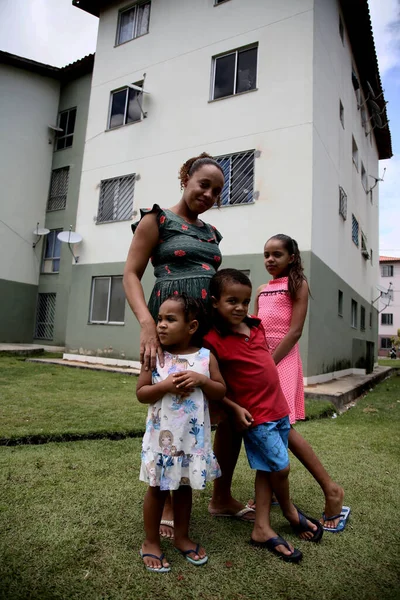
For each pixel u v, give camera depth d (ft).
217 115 28.89
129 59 34.73
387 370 43.06
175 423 5.28
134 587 4.52
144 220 6.34
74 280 34.63
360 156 42.16
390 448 10.91
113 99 35.60
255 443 5.91
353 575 4.95
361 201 42.55
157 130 31.89
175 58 31.83
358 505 7.11
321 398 18.75
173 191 30.48
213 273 6.43
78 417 12.31
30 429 10.51
